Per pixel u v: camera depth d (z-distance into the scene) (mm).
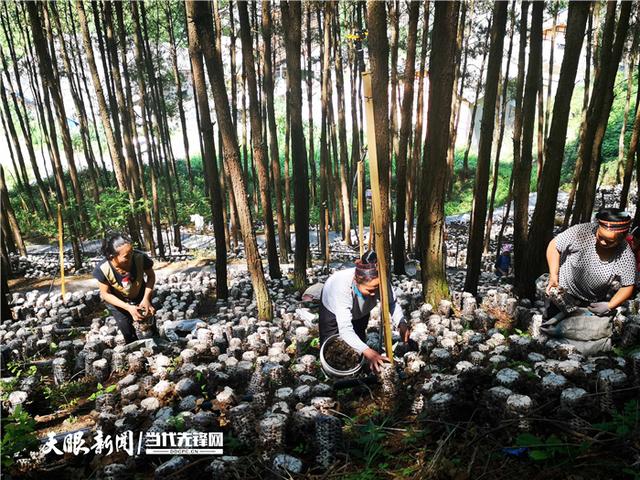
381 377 3328
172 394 3924
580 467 2400
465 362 3436
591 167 6727
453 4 4723
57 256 13039
